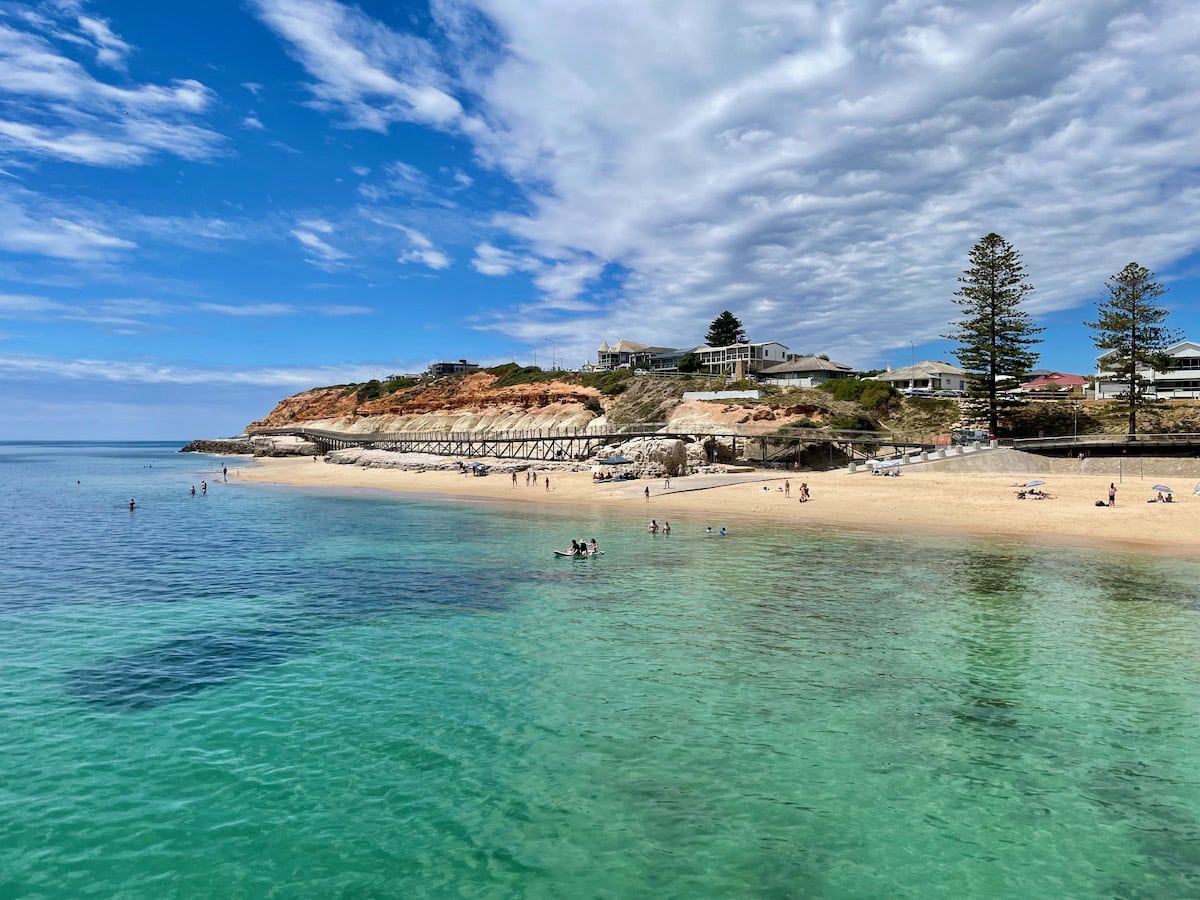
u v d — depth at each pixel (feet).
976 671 53.62
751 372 389.19
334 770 38.75
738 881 29.45
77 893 28.50
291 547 113.80
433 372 614.75
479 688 50.85
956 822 33.73
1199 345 268.00
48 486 251.80
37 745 41.68
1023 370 247.50
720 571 91.45
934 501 149.59
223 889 28.86
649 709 47.03
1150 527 117.39
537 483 226.79
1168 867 30.32
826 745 41.65
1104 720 44.98
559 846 31.89
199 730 43.86
